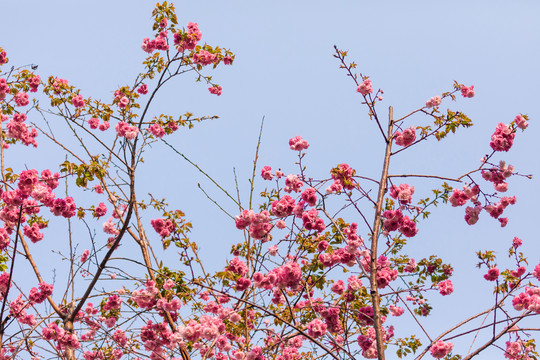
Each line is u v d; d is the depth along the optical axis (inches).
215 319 213.5
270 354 252.8
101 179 285.4
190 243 254.7
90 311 295.4
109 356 289.3
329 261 232.2
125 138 293.3
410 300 260.4
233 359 262.1
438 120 227.3
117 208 323.3
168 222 256.1
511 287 239.6
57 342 267.3
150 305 251.6
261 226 228.4
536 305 205.0
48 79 327.3
